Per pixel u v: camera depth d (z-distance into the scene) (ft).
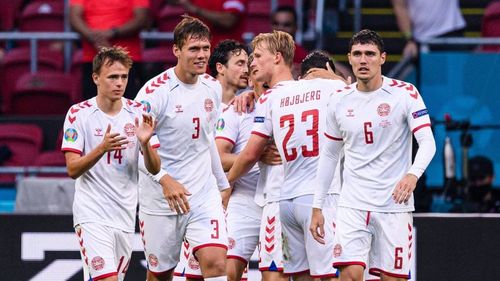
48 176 145.38
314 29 181.47
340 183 103.04
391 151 96.68
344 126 96.89
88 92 142.82
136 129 93.76
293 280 104.42
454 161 129.90
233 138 109.91
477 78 134.21
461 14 181.78
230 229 108.17
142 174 101.19
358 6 178.91
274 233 104.83
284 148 101.55
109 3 141.79
